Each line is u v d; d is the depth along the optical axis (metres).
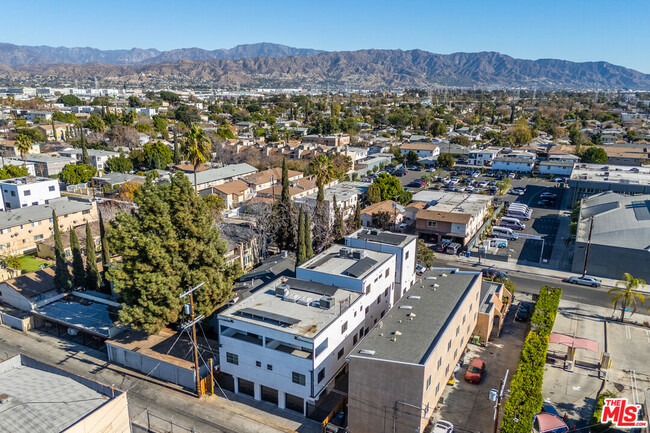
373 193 106.06
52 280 63.69
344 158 142.75
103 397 34.25
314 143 174.00
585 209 90.75
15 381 35.75
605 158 145.75
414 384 35.16
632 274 69.25
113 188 112.88
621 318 57.94
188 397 44.12
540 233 93.38
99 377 47.25
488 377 46.16
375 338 40.09
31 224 81.12
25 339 54.72
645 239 70.06
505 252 82.94
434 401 39.75
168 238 48.47
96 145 161.62
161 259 47.03
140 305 47.50
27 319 56.69
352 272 50.06
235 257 71.25
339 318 42.88
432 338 39.62
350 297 46.97
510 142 195.12
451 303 47.00
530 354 44.69
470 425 39.12
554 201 117.19
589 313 60.00
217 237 52.22
